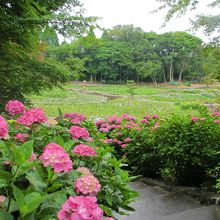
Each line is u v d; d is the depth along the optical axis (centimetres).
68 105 2566
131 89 3856
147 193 466
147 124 641
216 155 481
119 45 6194
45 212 145
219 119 525
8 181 153
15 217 143
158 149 530
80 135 253
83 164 221
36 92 601
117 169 233
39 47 679
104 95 4097
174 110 2336
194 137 484
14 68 547
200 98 3759
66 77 600
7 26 504
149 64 5912
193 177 503
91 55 6222
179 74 6544
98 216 121
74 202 121
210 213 353
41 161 167
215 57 598
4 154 172
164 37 6041
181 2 556
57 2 647
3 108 534
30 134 253
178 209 386
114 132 650
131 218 347
